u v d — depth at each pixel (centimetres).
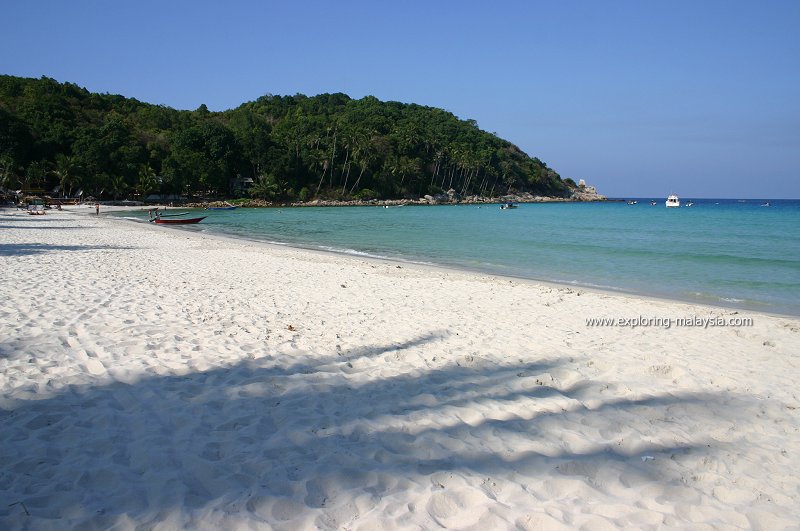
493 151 13662
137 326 833
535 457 444
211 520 336
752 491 408
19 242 2261
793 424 544
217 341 772
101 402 525
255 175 9806
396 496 374
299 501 362
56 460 408
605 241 3086
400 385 619
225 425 486
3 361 634
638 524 355
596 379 666
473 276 1659
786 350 833
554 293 1345
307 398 563
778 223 4938
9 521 323
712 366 738
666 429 521
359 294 1245
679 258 2264
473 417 530
